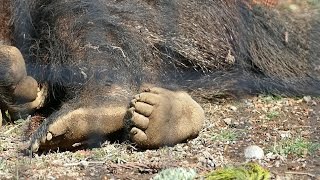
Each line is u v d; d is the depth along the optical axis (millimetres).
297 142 9414
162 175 8164
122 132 9562
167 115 9195
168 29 11047
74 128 9148
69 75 10500
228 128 10273
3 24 11039
